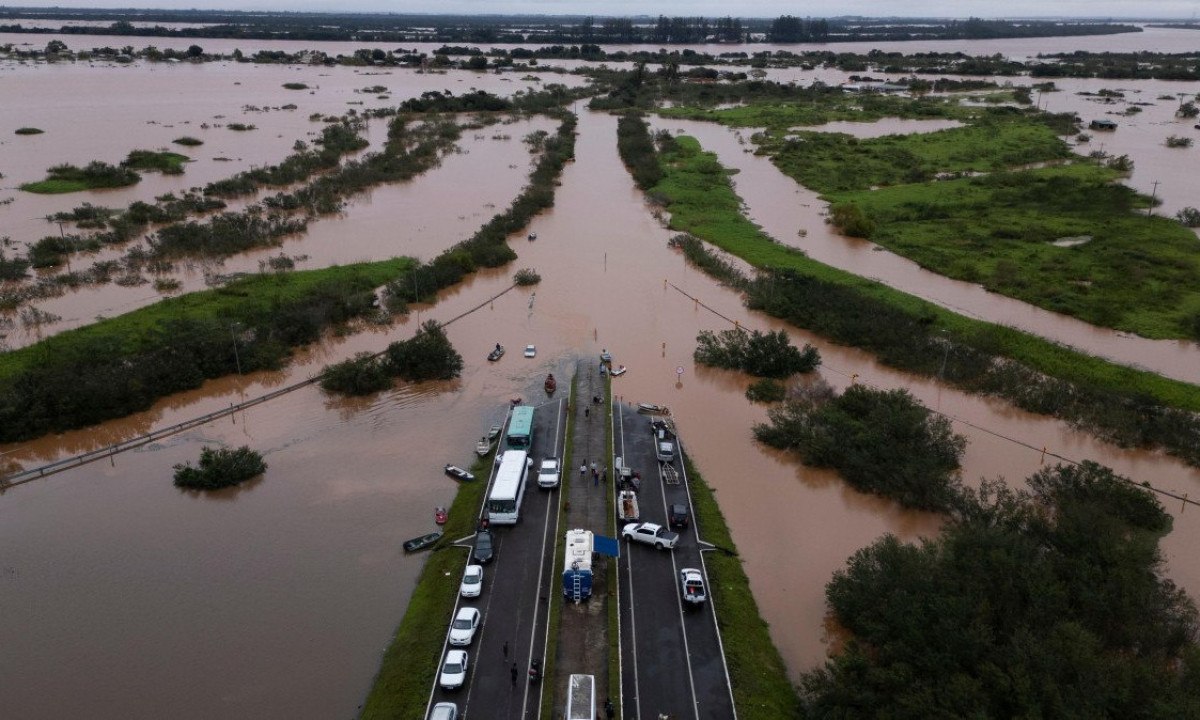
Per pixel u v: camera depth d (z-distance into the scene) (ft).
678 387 234.99
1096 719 96.99
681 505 168.55
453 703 119.14
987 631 113.19
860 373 245.86
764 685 127.54
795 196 449.48
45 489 180.24
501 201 425.69
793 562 159.94
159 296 285.02
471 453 198.08
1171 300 292.81
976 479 190.08
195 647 135.95
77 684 128.26
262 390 229.04
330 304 269.64
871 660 121.08
